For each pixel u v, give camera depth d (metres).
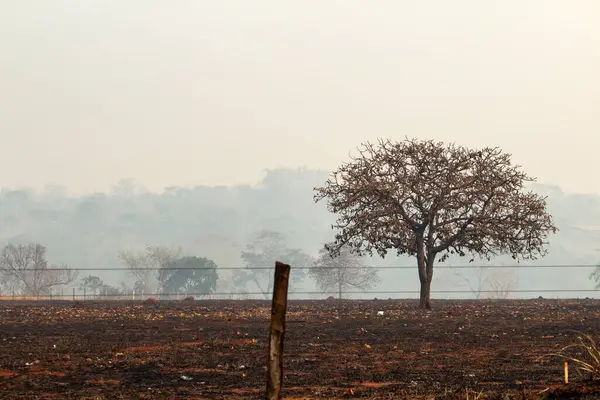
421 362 30.67
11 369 29.20
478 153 72.88
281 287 11.65
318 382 25.47
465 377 26.02
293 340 40.44
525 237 72.69
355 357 32.62
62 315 64.44
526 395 21.20
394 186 72.00
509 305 82.00
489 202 72.88
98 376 27.30
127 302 96.38
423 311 68.62
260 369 28.92
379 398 22.08
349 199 72.56
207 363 30.62
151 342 39.50
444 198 72.81
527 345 36.69
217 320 56.78
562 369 27.31
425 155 73.00
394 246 74.12
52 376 27.33
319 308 76.12
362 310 71.19
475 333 44.09
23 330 48.00
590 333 42.78
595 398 19.00
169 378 26.75
